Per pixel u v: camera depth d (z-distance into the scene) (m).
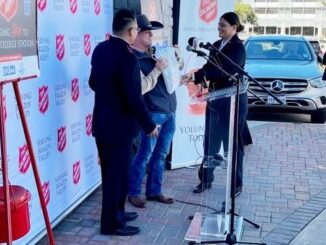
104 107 3.60
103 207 3.87
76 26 4.09
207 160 4.16
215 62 3.92
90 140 4.57
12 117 3.18
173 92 4.53
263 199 4.79
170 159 5.69
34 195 3.54
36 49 2.74
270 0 73.94
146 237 3.89
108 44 3.57
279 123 8.72
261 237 3.91
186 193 4.93
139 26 4.08
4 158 2.50
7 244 2.55
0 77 2.37
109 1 4.82
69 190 4.16
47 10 3.57
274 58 9.70
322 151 6.73
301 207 4.59
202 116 5.81
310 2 72.69
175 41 5.38
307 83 8.61
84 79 4.32
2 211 2.63
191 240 3.76
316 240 3.87
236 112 3.59
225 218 3.95
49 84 3.67
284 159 6.29
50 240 3.01
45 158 3.67
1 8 2.35
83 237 3.86
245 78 3.80
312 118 8.85
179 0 5.32
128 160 3.78
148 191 4.66
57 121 3.84
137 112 3.53
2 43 2.37
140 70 3.76
